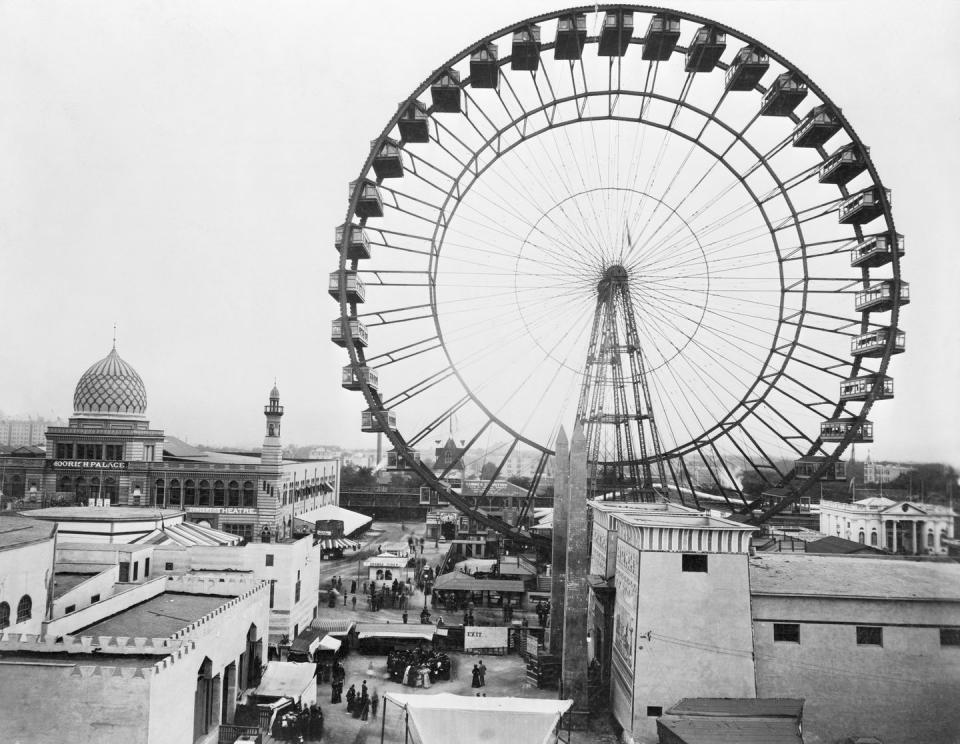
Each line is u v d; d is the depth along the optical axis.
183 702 31.05
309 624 59.06
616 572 45.91
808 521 101.38
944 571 43.72
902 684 39.25
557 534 49.50
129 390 88.25
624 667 41.34
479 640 55.41
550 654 48.03
